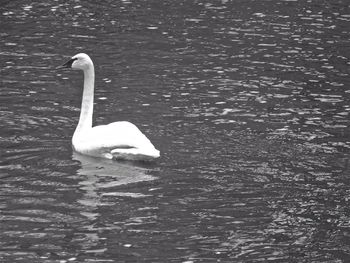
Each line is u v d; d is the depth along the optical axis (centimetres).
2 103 1878
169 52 2373
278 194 1460
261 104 1945
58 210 1369
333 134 1756
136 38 2508
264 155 1628
